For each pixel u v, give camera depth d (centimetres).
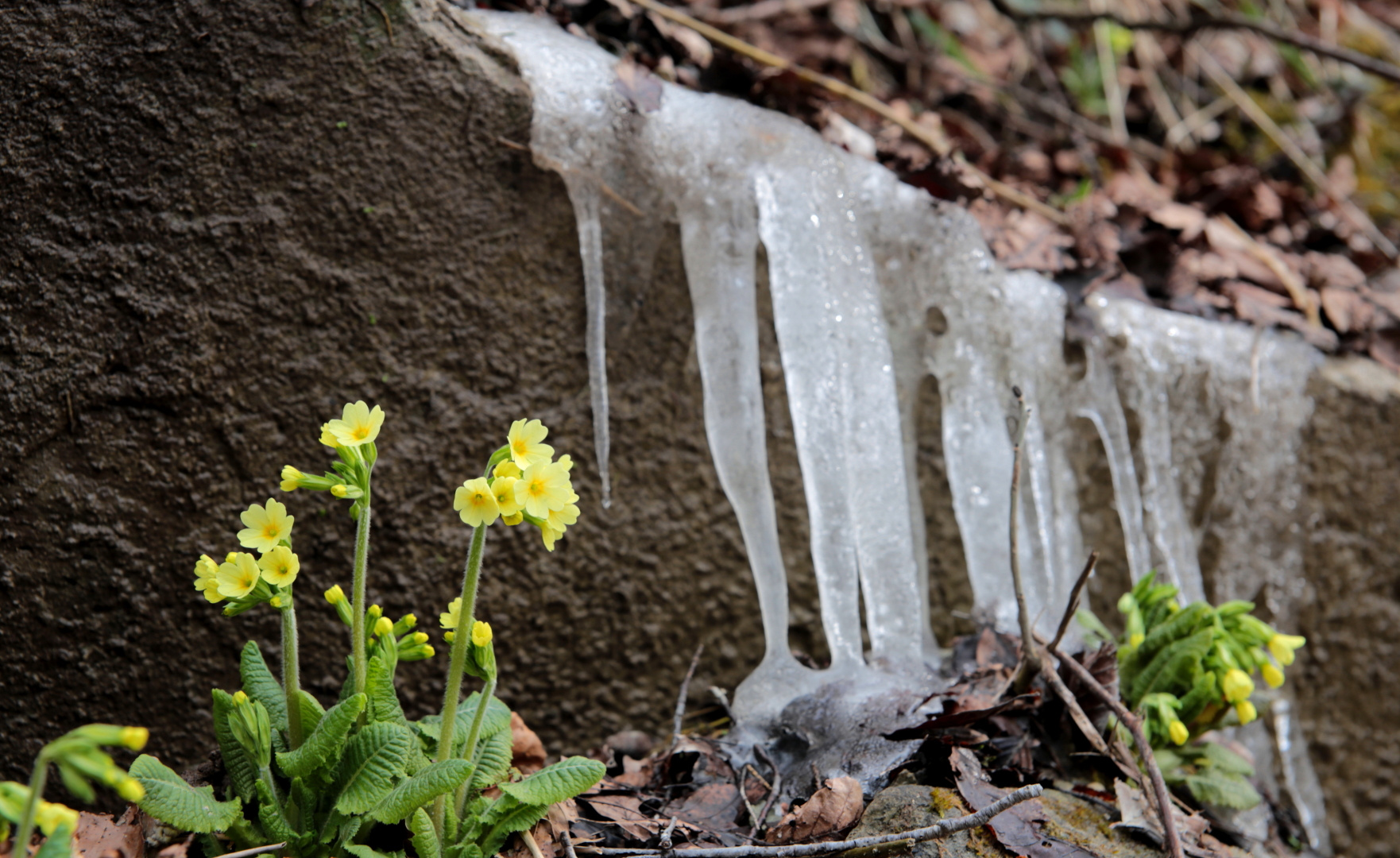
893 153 138
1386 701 141
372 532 123
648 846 113
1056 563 135
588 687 128
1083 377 135
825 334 130
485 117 123
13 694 118
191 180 120
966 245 133
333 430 106
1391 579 141
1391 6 223
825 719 123
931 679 127
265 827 107
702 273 128
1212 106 192
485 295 124
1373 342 144
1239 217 162
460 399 124
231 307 120
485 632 107
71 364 118
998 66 192
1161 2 205
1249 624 123
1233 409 138
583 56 127
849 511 130
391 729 106
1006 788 116
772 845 113
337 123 121
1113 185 164
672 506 128
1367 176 192
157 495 120
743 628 130
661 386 128
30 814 98
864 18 182
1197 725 124
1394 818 141
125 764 120
